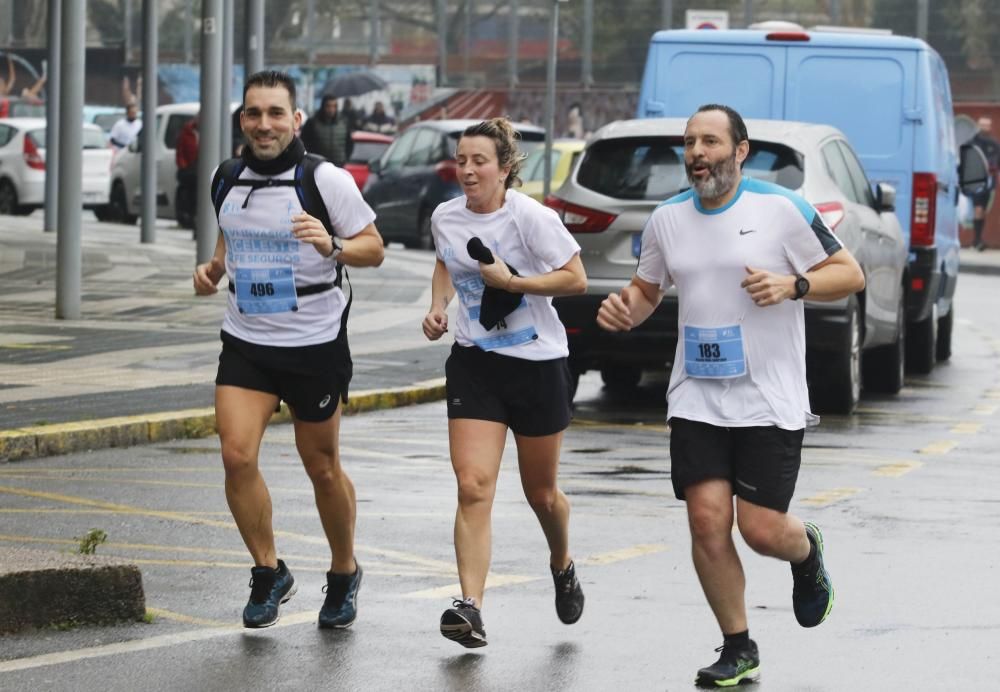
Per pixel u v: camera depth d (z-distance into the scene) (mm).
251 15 54500
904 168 34281
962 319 49781
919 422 27656
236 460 13875
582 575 16281
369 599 15250
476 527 13750
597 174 27406
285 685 12555
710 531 12891
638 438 25281
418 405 28219
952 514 19531
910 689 12664
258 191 13820
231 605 14914
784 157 27188
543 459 14258
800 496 20578
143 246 55781
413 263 54062
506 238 14172
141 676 12688
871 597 15531
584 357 27891
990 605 15266
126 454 22797
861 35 34719
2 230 61062
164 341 32125
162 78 111438
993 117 90812
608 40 99812
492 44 103000
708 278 12922
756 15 96500
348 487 14250
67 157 34969
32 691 12242
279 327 13906
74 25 34406
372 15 104500
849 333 27547
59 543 17266
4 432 22328
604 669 13148
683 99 34844
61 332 33219
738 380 12930
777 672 13117
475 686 12641
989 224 90062
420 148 62156
